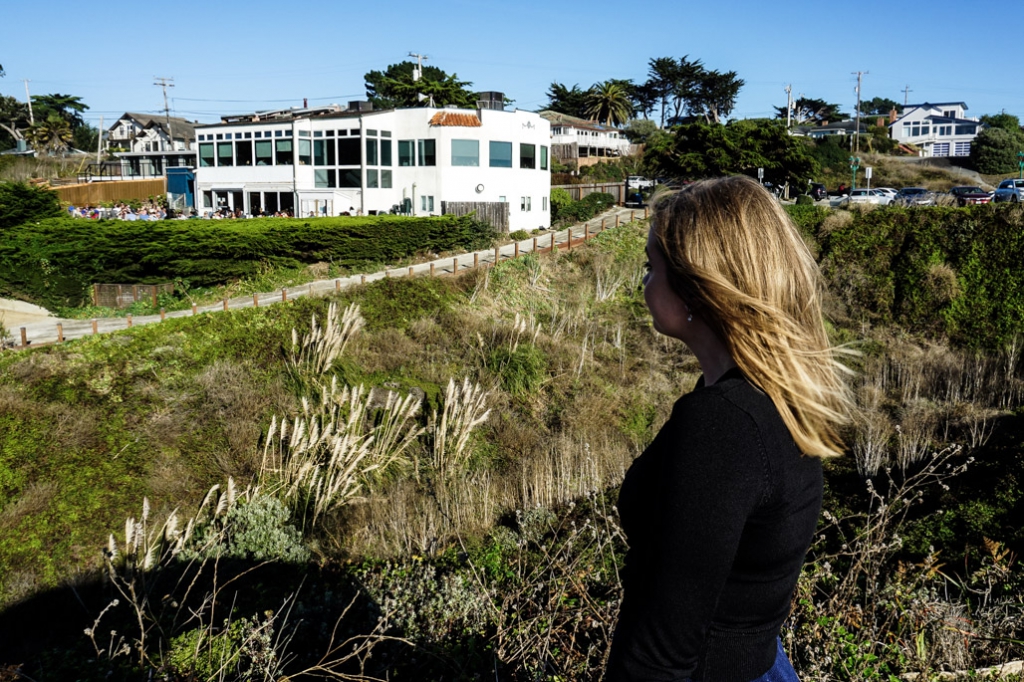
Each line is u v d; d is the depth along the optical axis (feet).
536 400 51.16
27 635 25.66
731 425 3.86
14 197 76.95
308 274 80.69
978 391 52.34
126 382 43.47
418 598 17.25
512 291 75.05
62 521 32.42
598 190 152.05
